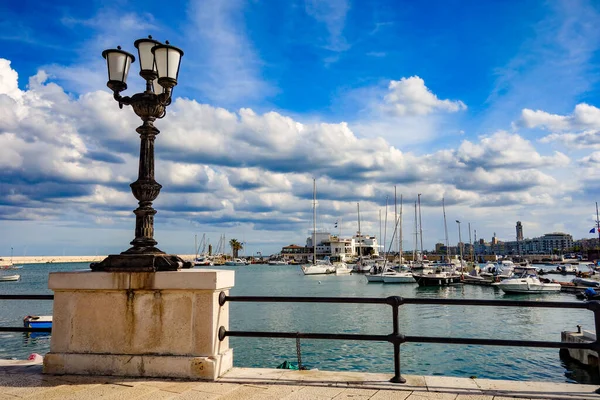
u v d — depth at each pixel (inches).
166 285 221.0
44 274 4724.4
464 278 2689.5
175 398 188.7
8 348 919.7
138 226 237.9
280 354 842.2
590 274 2915.8
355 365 767.7
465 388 201.8
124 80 248.4
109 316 227.0
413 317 1318.9
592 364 690.8
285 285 2942.9
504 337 1031.6
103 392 196.4
